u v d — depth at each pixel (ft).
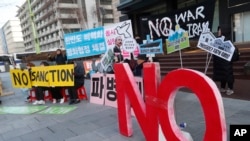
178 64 32.91
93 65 33.88
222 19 42.55
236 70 24.88
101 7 162.50
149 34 17.37
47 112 20.40
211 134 8.21
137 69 19.75
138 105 11.64
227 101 17.16
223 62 18.63
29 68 24.06
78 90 23.49
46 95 25.23
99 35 30.22
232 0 40.29
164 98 9.84
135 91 11.85
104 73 20.88
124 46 21.53
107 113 18.03
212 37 15.76
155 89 10.34
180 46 15.65
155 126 10.67
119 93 13.10
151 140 11.05
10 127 17.35
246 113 14.39
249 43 36.55
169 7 50.80
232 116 14.11
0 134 16.02
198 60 30.94
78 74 21.97
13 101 27.22
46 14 201.46
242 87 20.61
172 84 9.39
